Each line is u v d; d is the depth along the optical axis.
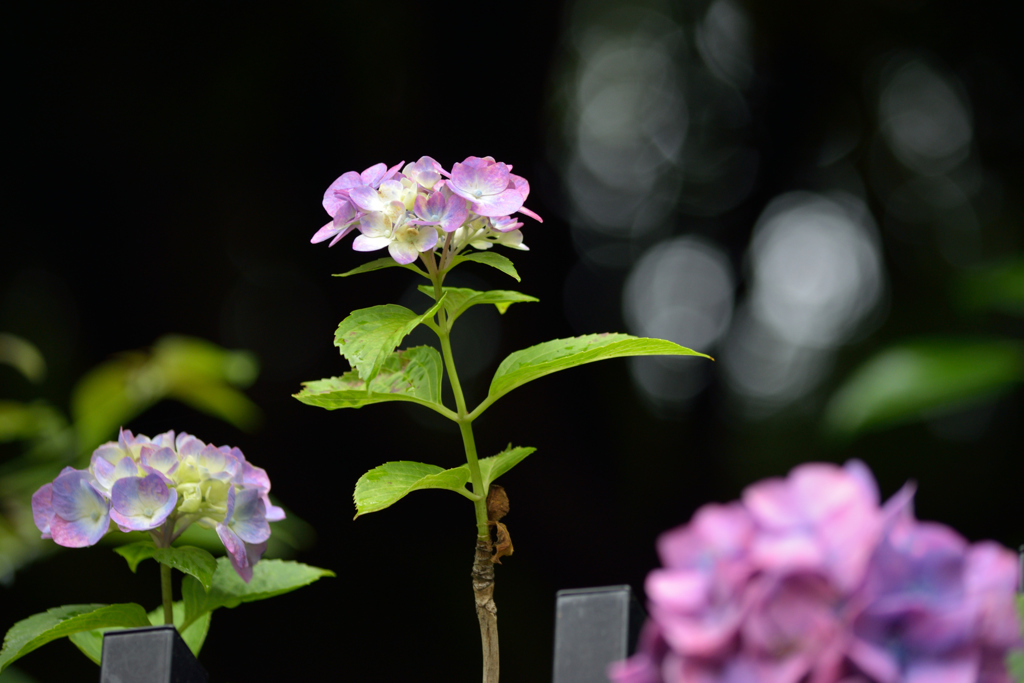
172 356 2.67
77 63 6.26
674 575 0.71
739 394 8.64
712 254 9.26
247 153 6.83
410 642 6.82
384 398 1.40
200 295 6.81
